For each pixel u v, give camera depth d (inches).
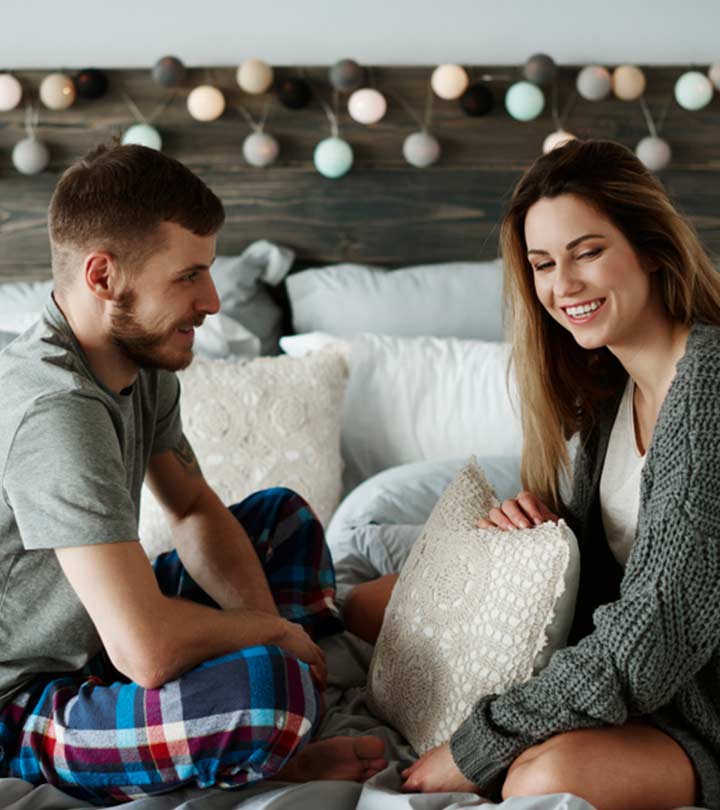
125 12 115.6
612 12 116.6
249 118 117.3
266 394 93.3
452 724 57.8
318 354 98.5
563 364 64.2
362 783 56.8
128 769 54.3
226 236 119.5
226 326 108.3
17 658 57.8
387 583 74.7
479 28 117.0
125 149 56.4
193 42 116.5
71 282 56.4
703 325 56.2
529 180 58.2
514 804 48.1
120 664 53.9
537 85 115.9
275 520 72.8
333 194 119.1
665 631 51.3
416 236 120.0
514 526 61.2
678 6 116.4
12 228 117.7
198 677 53.9
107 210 54.3
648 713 54.1
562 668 52.6
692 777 52.6
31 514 52.9
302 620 69.9
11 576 56.3
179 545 69.8
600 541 63.6
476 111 115.7
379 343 104.7
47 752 56.0
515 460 91.3
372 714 65.9
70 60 116.3
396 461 100.5
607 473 63.2
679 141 117.9
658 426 54.2
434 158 116.4
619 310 56.1
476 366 103.0
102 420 54.7
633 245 56.0
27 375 54.9
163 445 68.4
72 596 57.6
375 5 116.5
